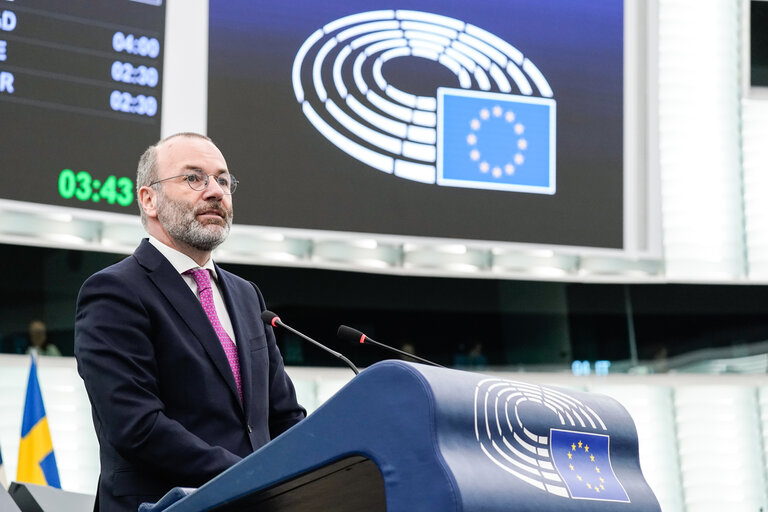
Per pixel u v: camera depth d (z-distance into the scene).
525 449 2.08
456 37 10.18
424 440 1.86
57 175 8.59
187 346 3.19
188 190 3.44
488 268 11.02
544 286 12.41
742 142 12.37
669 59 12.34
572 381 12.34
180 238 3.42
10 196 8.41
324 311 11.70
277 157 9.55
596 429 2.31
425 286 12.07
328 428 1.95
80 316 3.21
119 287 3.21
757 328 12.54
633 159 10.48
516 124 10.25
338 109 9.80
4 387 9.80
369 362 11.78
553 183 10.30
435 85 10.07
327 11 9.82
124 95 8.88
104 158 8.77
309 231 9.61
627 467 2.38
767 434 12.48
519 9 10.36
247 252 10.28
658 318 12.55
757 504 12.30
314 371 11.49
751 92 12.13
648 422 12.37
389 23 10.01
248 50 9.48
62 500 4.40
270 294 11.53
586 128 10.43
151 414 2.95
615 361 12.45
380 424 1.90
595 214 10.38
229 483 2.04
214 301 3.44
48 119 8.59
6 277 10.20
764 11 12.41
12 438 9.70
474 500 1.83
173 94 9.09
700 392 12.48
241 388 3.28
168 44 9.09
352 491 2.11
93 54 8.80
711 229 12.23
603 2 10.57
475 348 12.16
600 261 11.52
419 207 9.95
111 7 8.88
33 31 8.59
